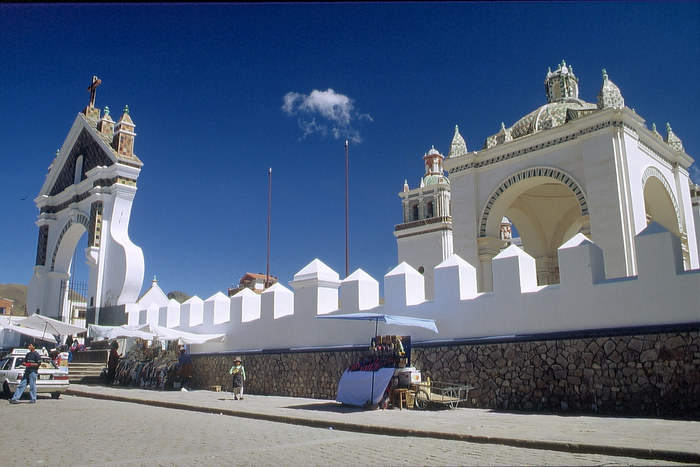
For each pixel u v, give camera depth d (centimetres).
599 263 1202
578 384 1146
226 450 783
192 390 1972
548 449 754
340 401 1371
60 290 3186
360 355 1529
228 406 1347
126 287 2655
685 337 1030
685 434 801
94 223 2794
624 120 1909
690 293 1039
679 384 1027
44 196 3297
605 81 1975
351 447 792
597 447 716
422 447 786
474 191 2262
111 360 2298
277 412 1201
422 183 4584
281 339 1773
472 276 1420
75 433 963
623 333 1102
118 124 2920
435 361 1373
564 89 2492
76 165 3162
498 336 1284
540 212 2650
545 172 2067
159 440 879
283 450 774
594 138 1934
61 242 3159
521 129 2317
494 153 2230
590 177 1922
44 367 1727
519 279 1273
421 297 1520
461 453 731
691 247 2191
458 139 2406
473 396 1295
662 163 2139
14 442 866
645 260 1101
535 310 1238
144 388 2050
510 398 1236
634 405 1071
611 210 1858
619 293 1125
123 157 2845
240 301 1955
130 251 2702
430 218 4244
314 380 1631
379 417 1091
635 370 1080
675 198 2181
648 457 675
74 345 2852
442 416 1107
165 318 2294
